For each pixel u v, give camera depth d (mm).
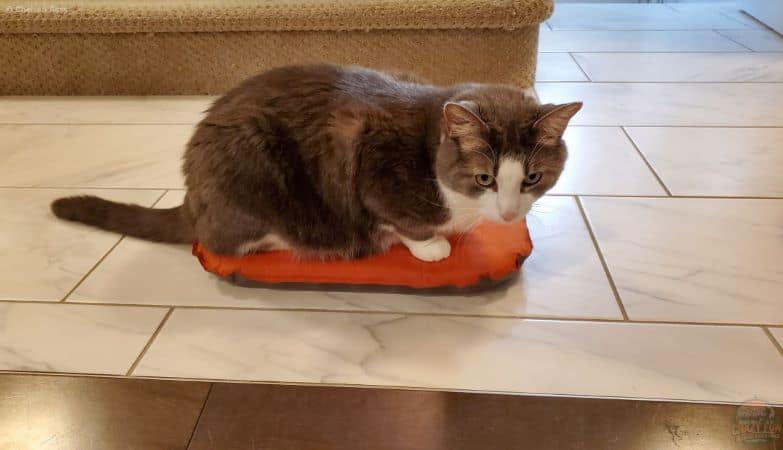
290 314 1107
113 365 1001
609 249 1268
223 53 2096
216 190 1100
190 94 2172
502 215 1014
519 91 1110
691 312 1089
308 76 1139
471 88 1110
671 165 1593
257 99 1111
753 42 2562
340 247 1167
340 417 903
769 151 1646
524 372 972
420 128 1049
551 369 976
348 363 996
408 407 916
